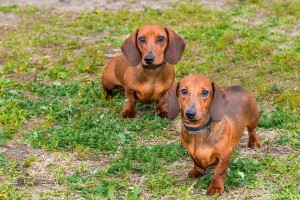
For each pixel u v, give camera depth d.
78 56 3.45
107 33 3.79
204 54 3.46
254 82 3.14
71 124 2.74
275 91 3.05
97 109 2.90
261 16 3.95
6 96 2.97
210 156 2.25
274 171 2.40
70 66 3.34
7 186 2.34
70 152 2.55
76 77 3.22
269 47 3.49
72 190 2.31
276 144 2.59
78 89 3.05
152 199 2.26
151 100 2.81
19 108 2.86
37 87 3.07
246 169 2.40
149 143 2.63
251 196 2.27
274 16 3.93
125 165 2.43
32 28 3.84
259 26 3.80
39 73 3.24
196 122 2.22
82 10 4.16
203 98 2.21
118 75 2.90
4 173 2.40
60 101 2.96
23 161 2.48
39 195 2.29
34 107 2.87
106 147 2.57
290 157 2.48
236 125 2.33
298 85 3.11
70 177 2.37
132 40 2.73
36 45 3.60
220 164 2.26
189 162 2.48
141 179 2.37
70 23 3.94
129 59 2.73
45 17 4.05
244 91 2.45
